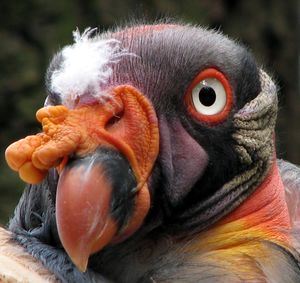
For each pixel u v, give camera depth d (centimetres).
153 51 506
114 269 512
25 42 1596
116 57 499
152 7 1634
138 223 483
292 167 602
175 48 508
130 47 506
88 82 471
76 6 1617
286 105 1756
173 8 1648
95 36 527
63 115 468
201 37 518
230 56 518
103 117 473
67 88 475
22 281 460
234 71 516
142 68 501
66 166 462
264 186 531
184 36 515
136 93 488
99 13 1609
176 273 499
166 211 510
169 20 575
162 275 500
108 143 469
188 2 1678
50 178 501
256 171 525
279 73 1786
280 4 1803
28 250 493
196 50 510
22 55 1576
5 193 1474
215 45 517
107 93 477
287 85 1791
